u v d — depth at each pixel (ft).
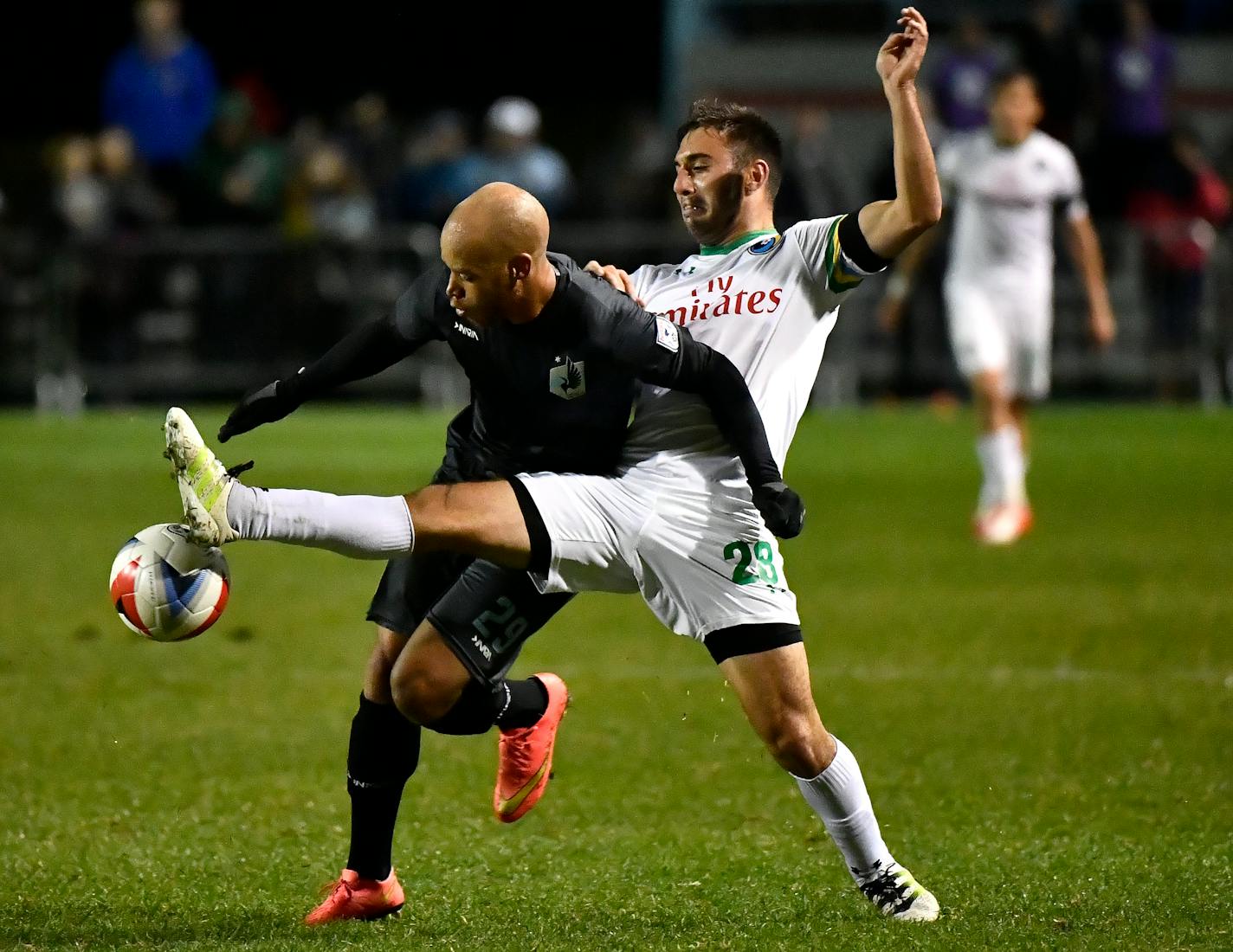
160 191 248.32
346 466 182.70
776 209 220.43
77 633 110.22
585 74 327.88
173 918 59.88
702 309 60.54
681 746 84.43
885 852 59.72
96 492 172.76
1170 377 232.12
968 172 144.05
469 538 56.24
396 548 55.83
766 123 62.03
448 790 77.30
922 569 133.18
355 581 131.34
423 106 330.75
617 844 69.56
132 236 230.07
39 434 217.56
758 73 268.41
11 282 232.32
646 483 58.39
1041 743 84.48
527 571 57.98
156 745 84.43
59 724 88.38
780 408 60.08
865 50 266.98
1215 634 109.19
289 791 76.89
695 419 59.06
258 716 90.43
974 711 90.63
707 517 58.18
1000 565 134.51
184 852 67.92
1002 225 143.54
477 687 59.00
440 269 59.67
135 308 230.89
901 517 159.74
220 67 330.54
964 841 69.56
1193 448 204.64
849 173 264.72
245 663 102.83
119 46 329.72
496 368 58.65
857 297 233.55
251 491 54.54
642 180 236.84
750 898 62.13
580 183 268.21
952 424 224.94
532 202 55.93
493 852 68.28
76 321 232.32
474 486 57.11
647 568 58.34
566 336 57.36
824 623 113.19
